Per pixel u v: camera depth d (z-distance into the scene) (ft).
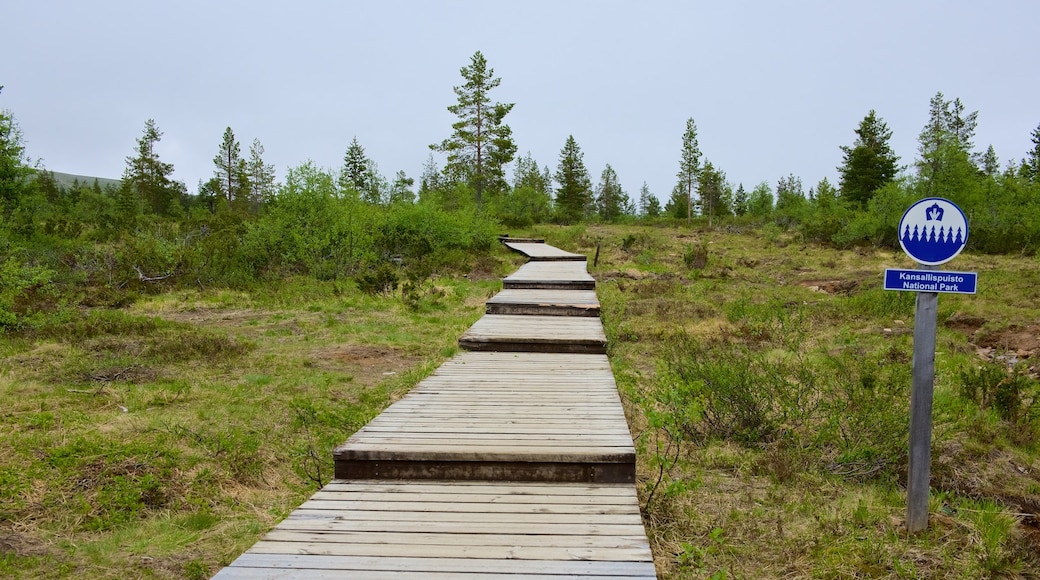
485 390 19.85
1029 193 88.74
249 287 50.34
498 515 11.42
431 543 10.21
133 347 28.99
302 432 19.03
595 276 63.98
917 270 13.05
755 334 33.78
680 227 147.33
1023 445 19.94
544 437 14.71
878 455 17.06
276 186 60.03
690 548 12.05
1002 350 31.91
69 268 50.85
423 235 77.97
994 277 52.49
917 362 13.25
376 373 26.78
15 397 21.24
